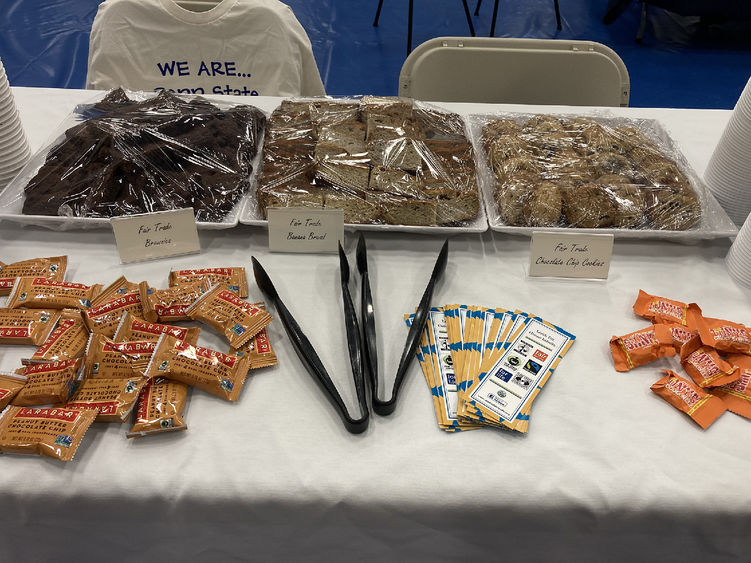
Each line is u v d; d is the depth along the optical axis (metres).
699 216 0.92
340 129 1.03
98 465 0.64
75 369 0.69
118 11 1.41
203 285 0.82
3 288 0.82
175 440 0.66
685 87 2.74
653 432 0.69
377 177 0.94
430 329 0.79
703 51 3.01
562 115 1.19
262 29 1.45
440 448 0.66
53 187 0.93
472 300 0.85
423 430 0.68
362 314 0.77
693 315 0.79
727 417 0.70
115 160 0.93
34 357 0.70
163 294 0.80
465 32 3.12
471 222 0.94
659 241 0.96
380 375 0.74
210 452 0.65
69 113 1.20
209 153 0.99
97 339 0.72
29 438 0.63
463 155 1.02
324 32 3.07
